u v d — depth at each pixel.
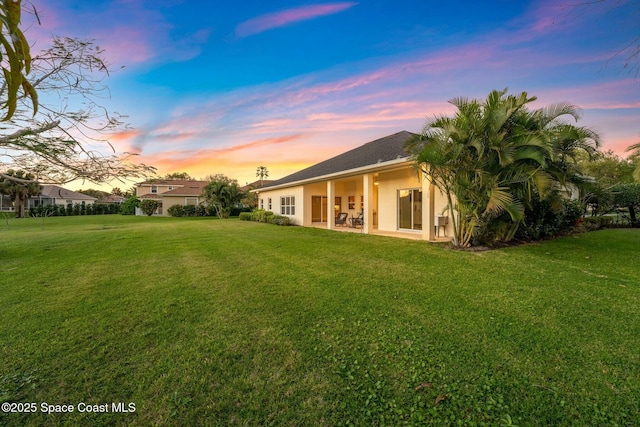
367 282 5.27
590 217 13.78
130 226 19.53
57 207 37.00
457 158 7.57
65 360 2.85
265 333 3.37
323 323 3.61
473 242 8.58
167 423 2.06
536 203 9.02
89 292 4.91
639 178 16.56
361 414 2.13
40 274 6.12
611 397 2.26
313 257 7.58
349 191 18.38
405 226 13.04
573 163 9.23
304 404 2.23
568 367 2.64
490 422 2.04
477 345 3.04
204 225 19.27
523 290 4.73
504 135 7.34
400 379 2.51
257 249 8.98
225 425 2.04
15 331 3.46
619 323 3.50
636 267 6.12
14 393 2.37
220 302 4.38
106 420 2.09
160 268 6.61
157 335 3.35
